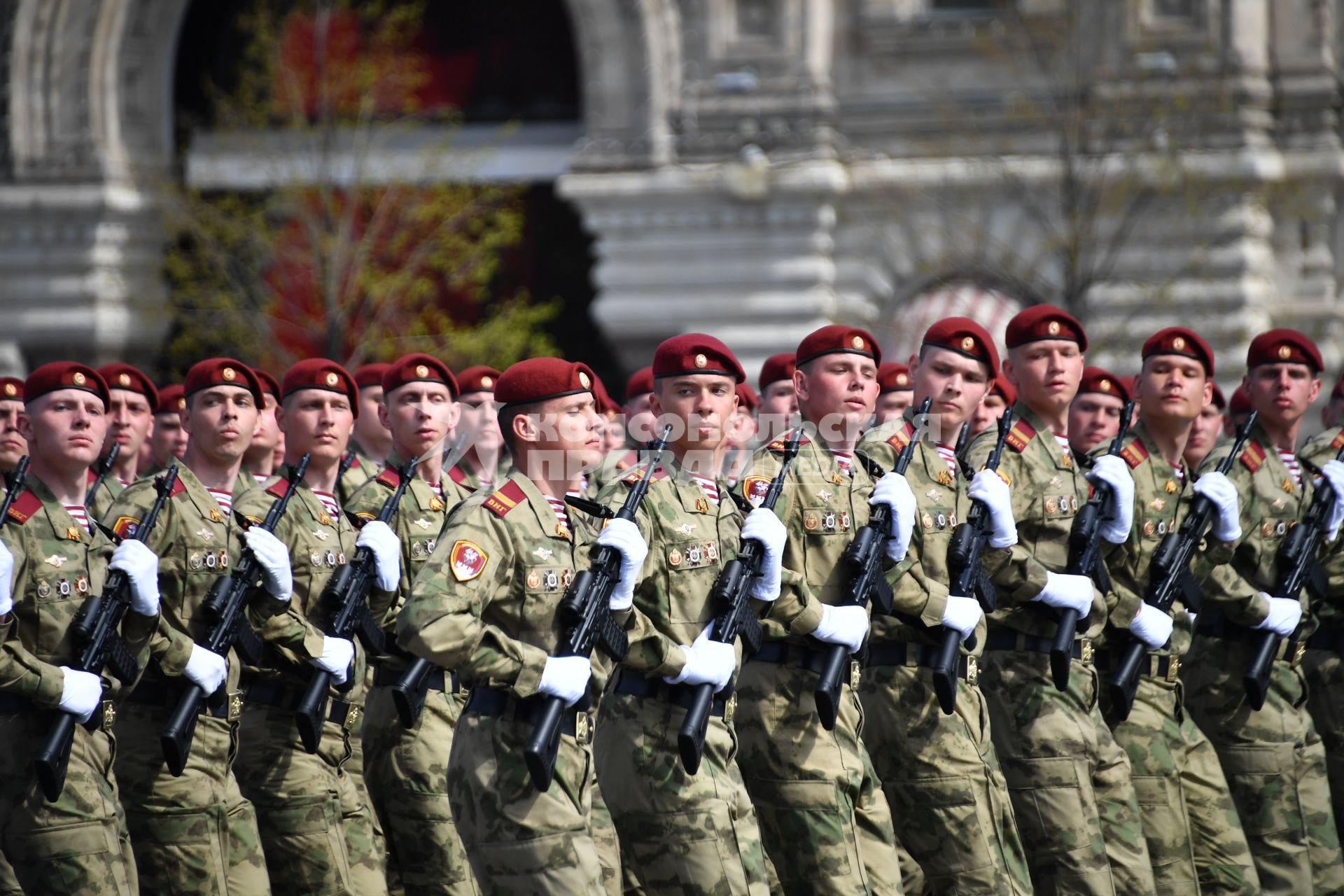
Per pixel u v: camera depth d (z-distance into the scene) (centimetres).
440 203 8981
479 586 2170
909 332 8250
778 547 2453
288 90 9119
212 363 2836
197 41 9619
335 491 3247
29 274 9294
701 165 8650
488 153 9094
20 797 2388
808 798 2516
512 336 8725
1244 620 3106
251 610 2683
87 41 9231
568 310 9431
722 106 8662
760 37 8656
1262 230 8094
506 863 2183
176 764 2450
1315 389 3359
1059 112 7975
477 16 9412
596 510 2325
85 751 2428
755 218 8575
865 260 8644
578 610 2194
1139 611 2936
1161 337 3116
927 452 2831
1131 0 8062
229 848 2612
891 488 2633
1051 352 2952
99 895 2395
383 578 2827
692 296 8675
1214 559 3103
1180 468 3177
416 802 2755
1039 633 2822
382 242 9200
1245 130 8006
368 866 2809
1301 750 3206
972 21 8531
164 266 9362
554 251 9431
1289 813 3161
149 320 9162
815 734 2538
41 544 2491
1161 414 3120
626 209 8712
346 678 2753
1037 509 2888
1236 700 3175
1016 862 2695
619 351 8925
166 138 9462
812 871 2508
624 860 2416
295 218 9125
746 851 2369
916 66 8650
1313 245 8288
